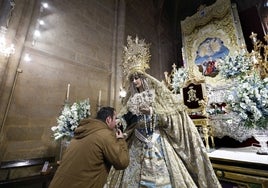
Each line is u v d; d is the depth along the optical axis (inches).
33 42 104.3
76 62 129.5
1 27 87.4
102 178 44.3
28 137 93.7
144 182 44.2
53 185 41.1
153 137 49.9
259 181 48.6
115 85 156.0
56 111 109.3
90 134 46.3
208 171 43.9
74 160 42.9
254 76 69.7
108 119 52.9
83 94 130.2
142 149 49.6
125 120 59.0
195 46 190.5
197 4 245.9
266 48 119.0
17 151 88.5
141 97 51.8
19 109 92.0
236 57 114.2
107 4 177.0
